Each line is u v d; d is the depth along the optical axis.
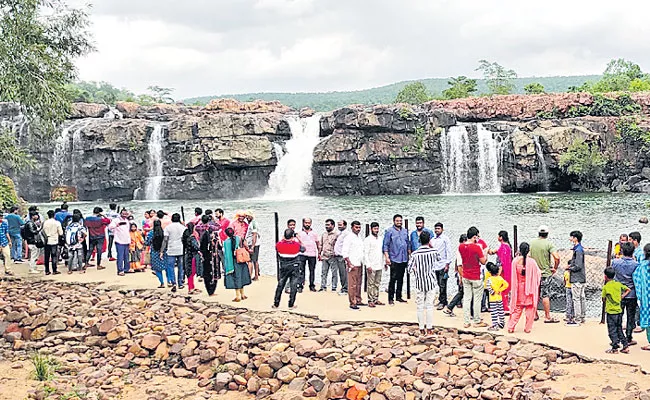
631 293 12.00
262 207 46.84
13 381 12.27
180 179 58.09
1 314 15.74
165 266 17.88
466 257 13.60
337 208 44.72
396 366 11.67
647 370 10.83
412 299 17.02
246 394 11.80
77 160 57.38
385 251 15.81
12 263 22.47
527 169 54.91
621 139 56.12
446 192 58.19
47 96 22.50
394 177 57.72
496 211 39.78
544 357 11.59
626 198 47.00
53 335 14.68
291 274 15.52
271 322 14.26
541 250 14.19
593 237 28.23
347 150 56.84
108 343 14.19
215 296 16.94
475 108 61.72
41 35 23.23
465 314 13.64
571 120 56.94
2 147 26.33
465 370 11.20
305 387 11.41
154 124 59.09
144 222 21.38
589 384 10.34
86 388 11.96
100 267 21.08
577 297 13.88
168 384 12.35
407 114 57.16
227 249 16.12
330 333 13.41
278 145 59.66
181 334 14.04
